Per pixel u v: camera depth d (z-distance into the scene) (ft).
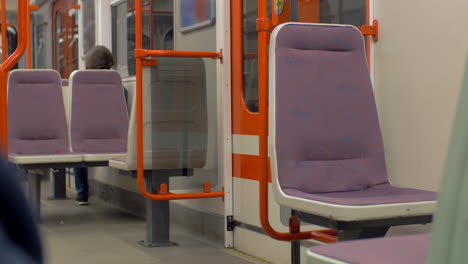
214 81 13.57
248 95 12.46
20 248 0.92
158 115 13.46
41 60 28.50
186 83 13.55
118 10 20.07
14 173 0.94
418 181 8.84
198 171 13.70
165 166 13.60
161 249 13.57
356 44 8.95
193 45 14.34
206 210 14.29
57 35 26.32
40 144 18.33
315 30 8.70
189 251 13.25
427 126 8.66
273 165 8.00
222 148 13.35
